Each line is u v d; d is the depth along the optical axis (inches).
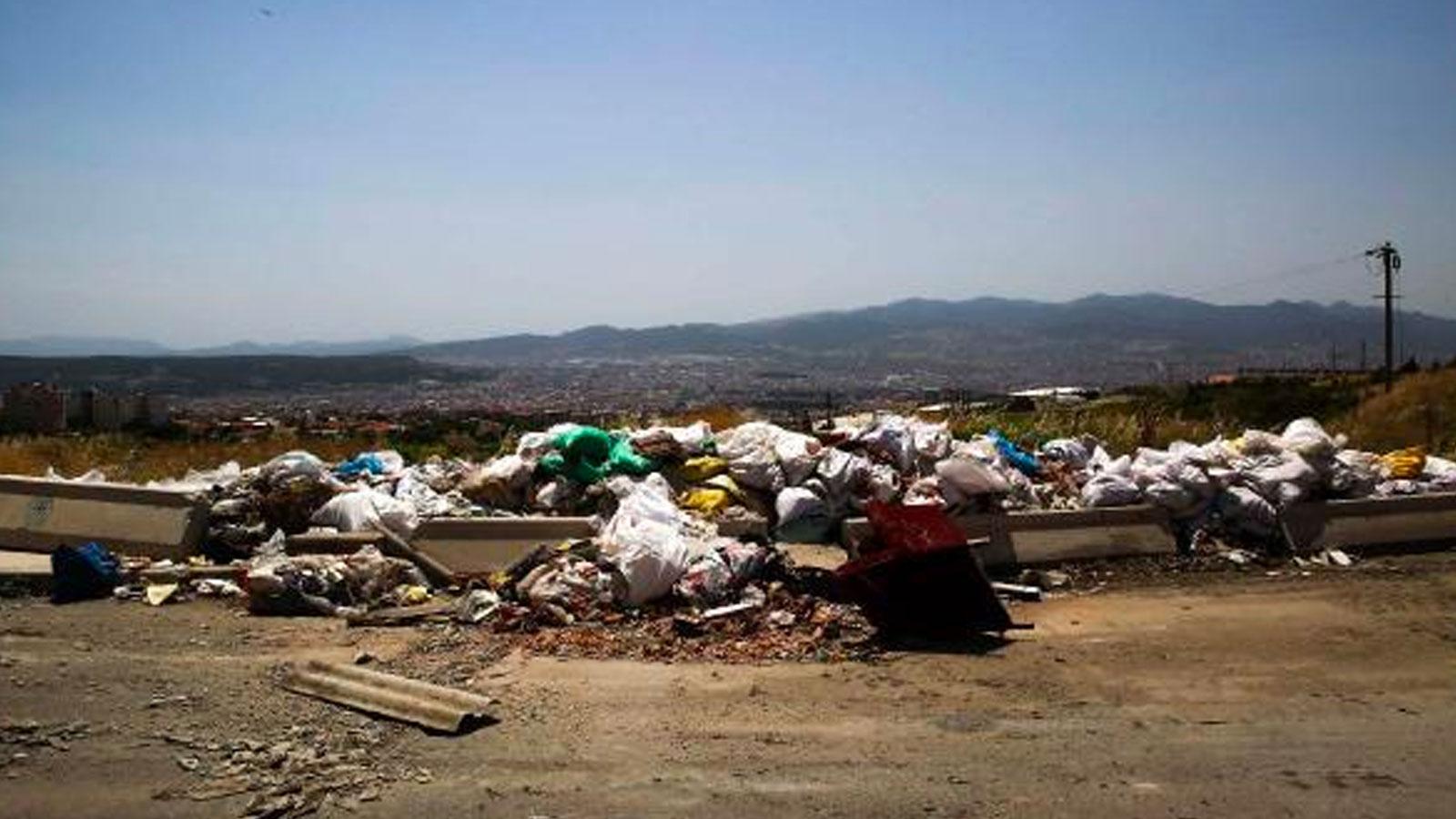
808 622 340.8
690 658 310.7
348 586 368.5
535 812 212.5
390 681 277.4
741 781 226.8
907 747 244.8
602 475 475.5
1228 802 216.2
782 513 440.5
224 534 421.7
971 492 442.3
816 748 244.4
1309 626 341.4
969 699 276.7
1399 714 263.4
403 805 215.2
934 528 334.0
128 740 246.4
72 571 374.9
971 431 681.6
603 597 356.8
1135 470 471.5
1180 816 210.2
